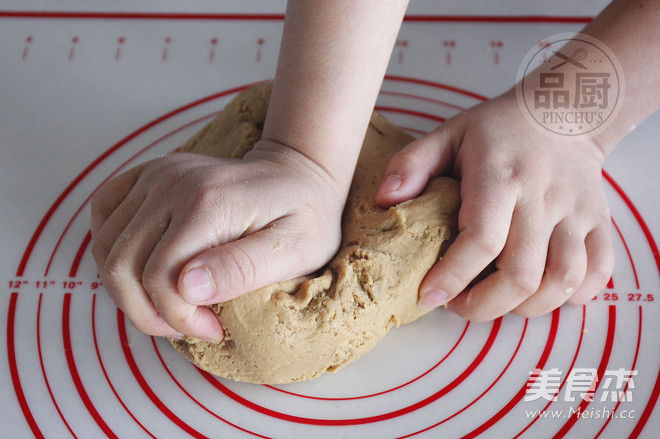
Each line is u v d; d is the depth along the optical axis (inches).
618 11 17.1
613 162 17.7
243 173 13.9
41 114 18.8
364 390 14.9
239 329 13.9
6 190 17.5
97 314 15.8
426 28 20.3
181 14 20.8
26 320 15.7
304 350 14.1
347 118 14.5
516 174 15.0
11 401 14.8
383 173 16.0
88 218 17.1
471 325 15.7
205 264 12.9
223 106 19.0
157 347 15.4
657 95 16.7
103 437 14.4
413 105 18.9
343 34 14.3
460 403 14.8
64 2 21.0
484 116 16.0
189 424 14.5
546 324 15.7
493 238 14.3
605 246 15.2
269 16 20.8
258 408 14.7
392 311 14.6
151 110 19.0
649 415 14.5
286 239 13.5
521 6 20.6
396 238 14.7
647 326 15.6
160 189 13.8
